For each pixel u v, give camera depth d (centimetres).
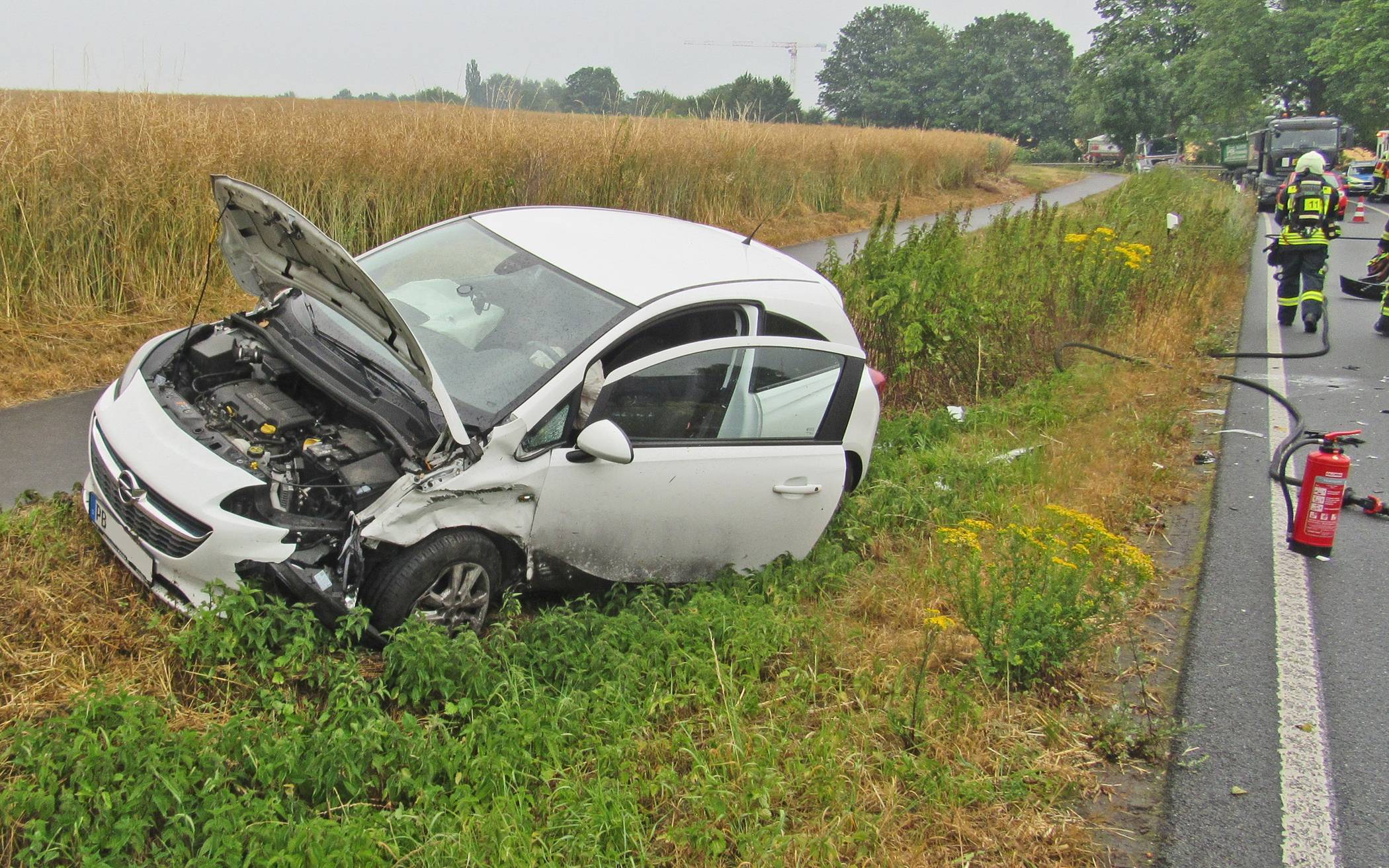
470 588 437
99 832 297
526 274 504
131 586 434
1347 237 2378
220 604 384
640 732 397
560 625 442
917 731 425
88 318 873
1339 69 5622
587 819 338
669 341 492
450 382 445
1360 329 1314
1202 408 950
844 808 373
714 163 1834
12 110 891
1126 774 428
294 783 338
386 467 416
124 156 912
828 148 2305
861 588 554
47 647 388
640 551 486
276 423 431
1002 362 963
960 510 655
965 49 10262
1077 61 7644
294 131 1141
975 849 371
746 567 532
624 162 1537
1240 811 407
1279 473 761
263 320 505
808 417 541
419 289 507
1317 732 461
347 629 391
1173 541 661
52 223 847
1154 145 6669
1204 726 460
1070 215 1670
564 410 447
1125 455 798
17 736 324
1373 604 584
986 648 480
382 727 355
